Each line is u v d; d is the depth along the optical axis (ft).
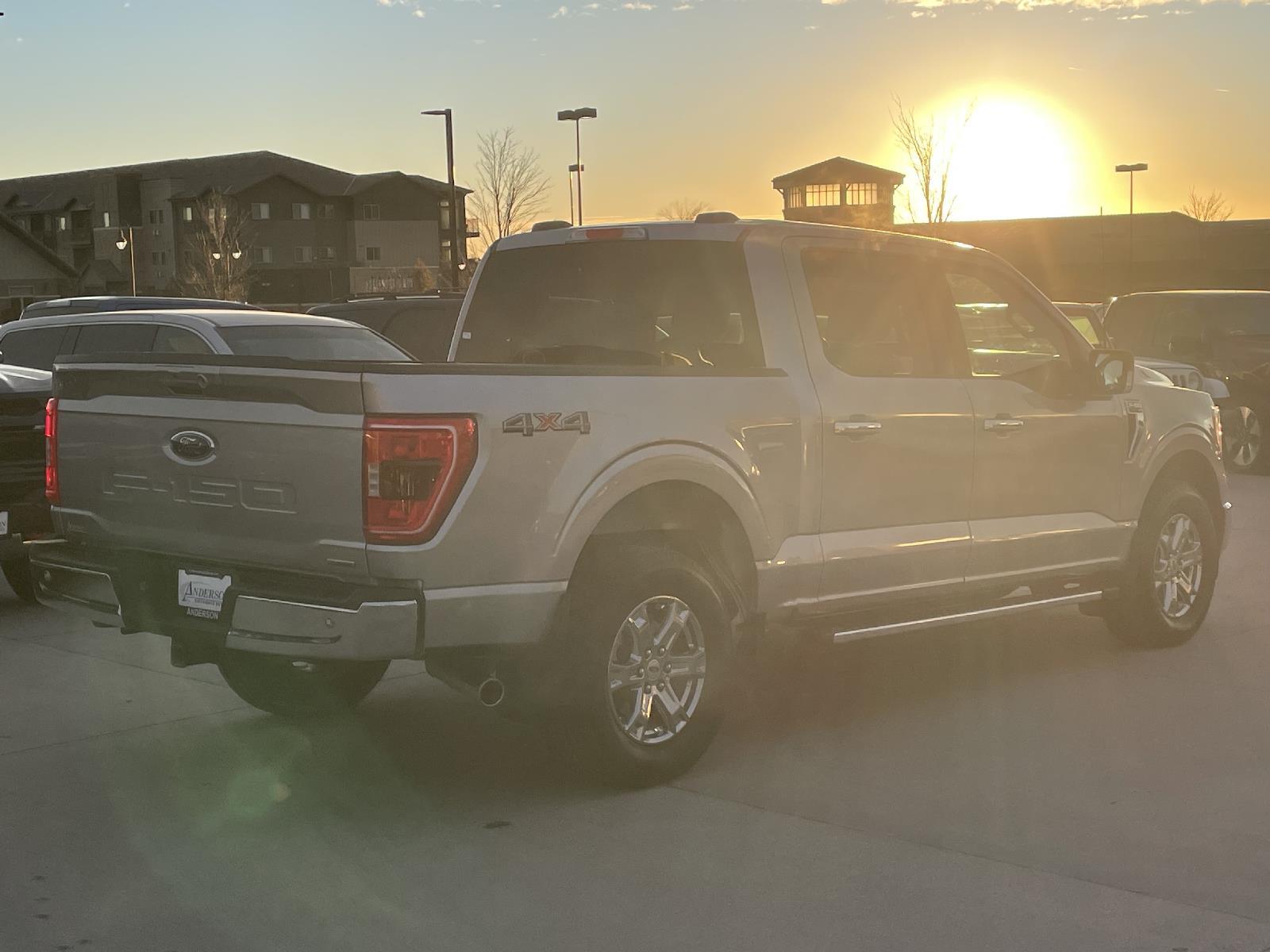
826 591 19.03
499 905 13.62
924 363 20.53
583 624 16.25
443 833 15.61
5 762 18.19
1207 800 16.63
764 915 13.39
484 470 15.15
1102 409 22.70
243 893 13.89
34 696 21.48
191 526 16.29
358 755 18.56
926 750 18.65
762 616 18.51
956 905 13.61
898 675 22.79
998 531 21.20
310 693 19.94
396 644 14.89
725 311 18.97
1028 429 21.49
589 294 20.17
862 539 19.40
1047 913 13.43
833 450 18.90
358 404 14.88
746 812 16.24
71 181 377.50
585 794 16.92
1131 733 19.43
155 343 37.60
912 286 20.59
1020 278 22.29
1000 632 26.04
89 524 17.48
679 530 17.70
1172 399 24.50
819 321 19.29
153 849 15.08
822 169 255.29
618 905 13.61
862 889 14.01
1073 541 22.41
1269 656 24.07
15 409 26.40
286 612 15.20
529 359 20.76
